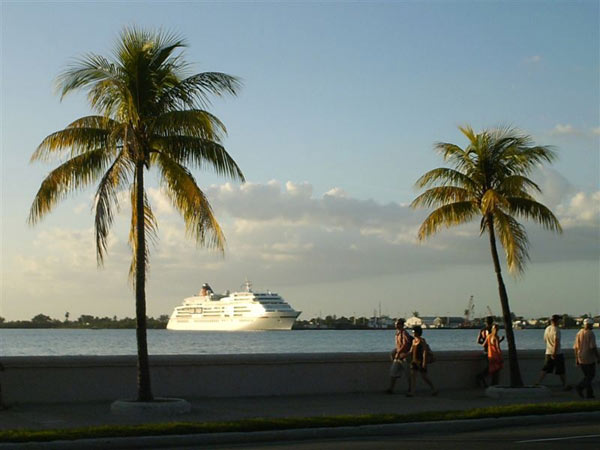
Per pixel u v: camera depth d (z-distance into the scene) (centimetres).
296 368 2039
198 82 1669
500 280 2097
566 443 1298
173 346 10419
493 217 2094
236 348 9962
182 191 1695
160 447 1290
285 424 1421
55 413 1611
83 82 1636
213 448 1280
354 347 11194
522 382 2150
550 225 2075
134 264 1716
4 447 1194
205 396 1927
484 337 2252
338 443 1320
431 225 2120
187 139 1667
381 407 1777
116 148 1599
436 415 1575
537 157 2078
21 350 9412
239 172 1700
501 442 1317
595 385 2358
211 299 18250
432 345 11562
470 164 2112
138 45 1669
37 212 1658
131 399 1828
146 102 1670
